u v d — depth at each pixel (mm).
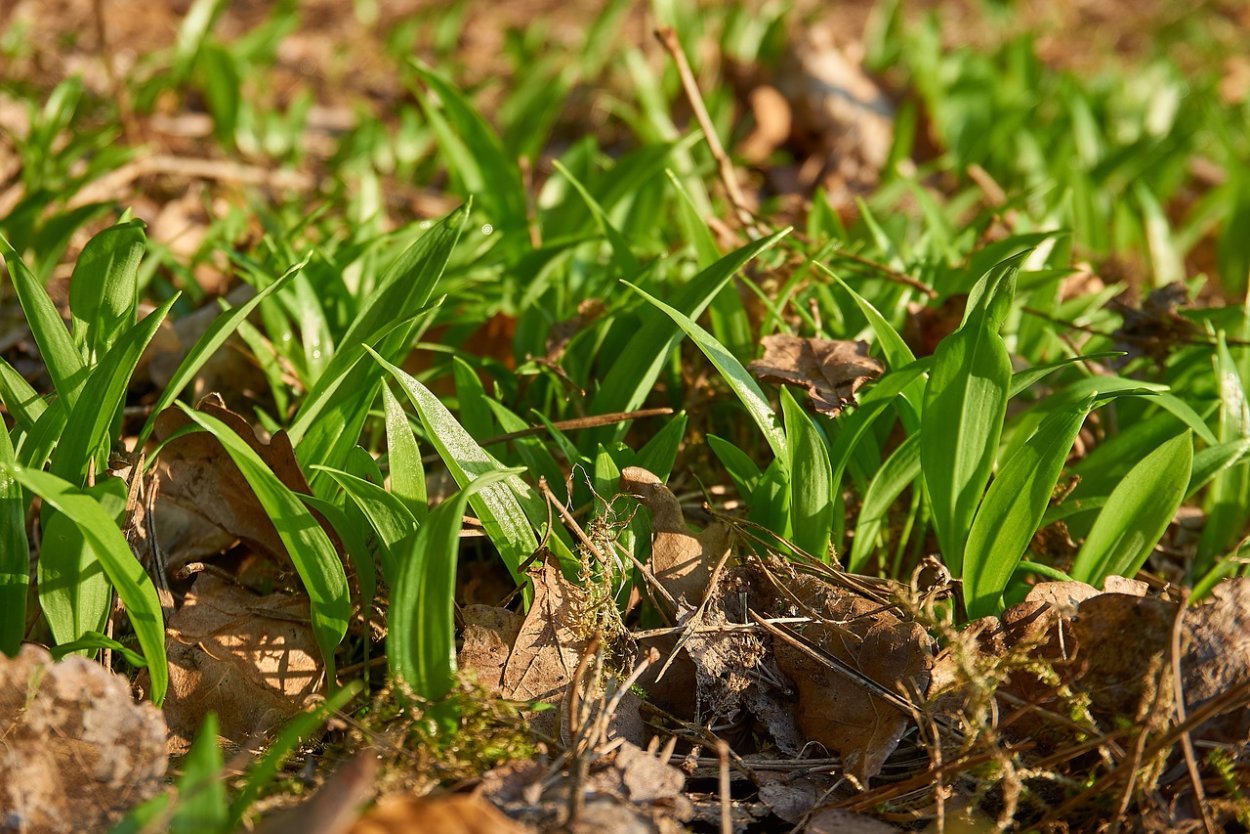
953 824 939
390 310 992
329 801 857
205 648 971
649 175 1164
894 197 1277
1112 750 949
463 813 884
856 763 956
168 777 942
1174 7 2867
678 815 926
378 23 2330
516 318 1130
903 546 1023
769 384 1043
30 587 991
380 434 1068
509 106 1729
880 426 1044
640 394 1023
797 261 1110
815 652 967
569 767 930
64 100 1288
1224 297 1296
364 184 1252
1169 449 976
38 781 915
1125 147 1407
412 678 933
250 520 993
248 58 1809
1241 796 934
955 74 1882
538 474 1012
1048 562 1025
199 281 1188
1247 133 1780
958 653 941
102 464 964
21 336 1120
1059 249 1166
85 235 1233
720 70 1878
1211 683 954
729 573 985
